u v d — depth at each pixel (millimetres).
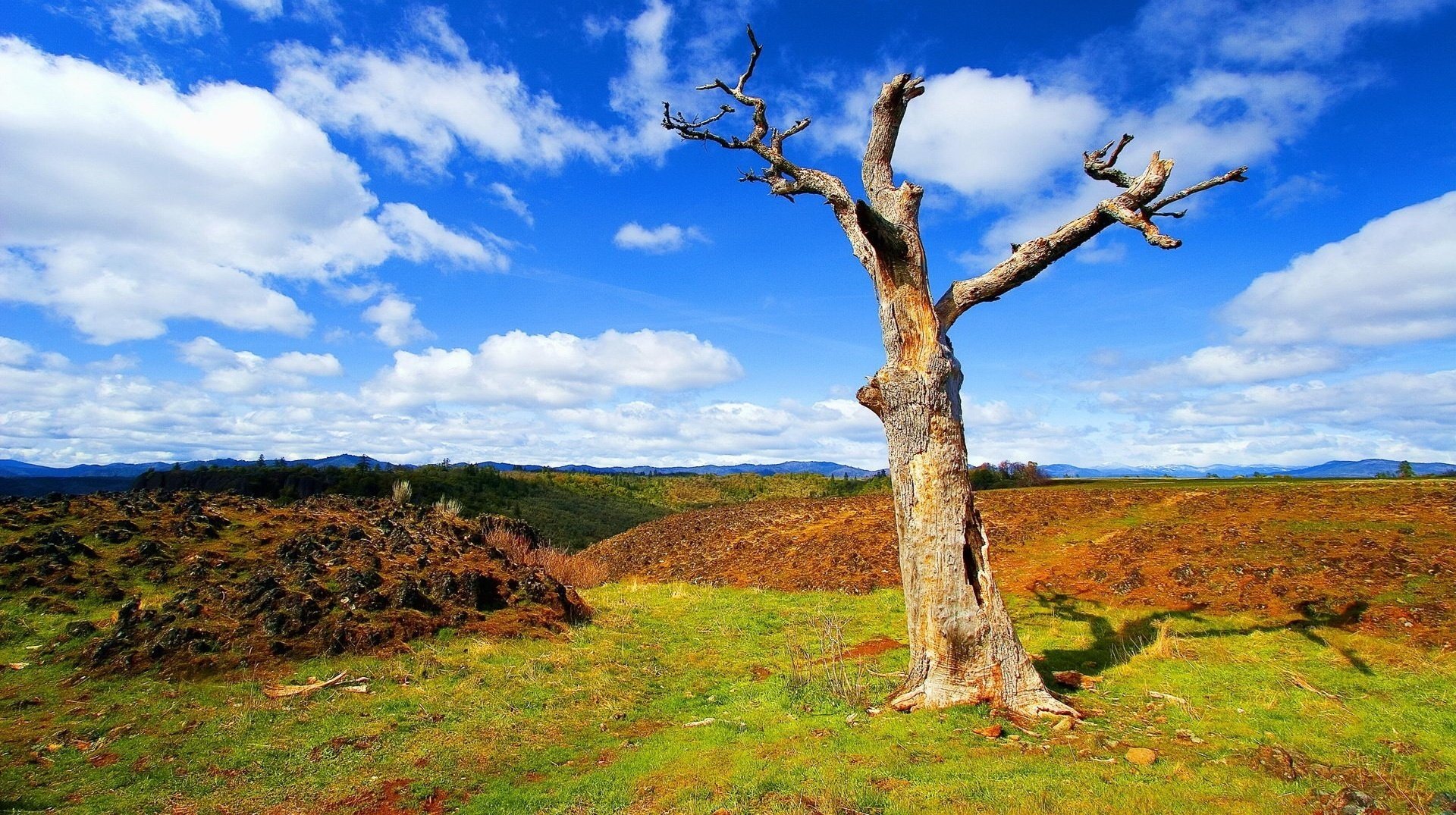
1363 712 8133
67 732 7621
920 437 9125
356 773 7211
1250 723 7906
